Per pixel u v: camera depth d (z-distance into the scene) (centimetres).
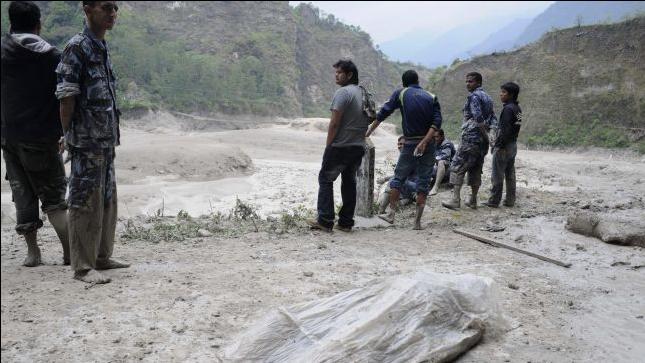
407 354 327
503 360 349
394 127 4472
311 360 316
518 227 735
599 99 1783
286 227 743
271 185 1398
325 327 351
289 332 351
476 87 832
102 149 482
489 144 859
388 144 2791
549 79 2061
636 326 413
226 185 1405
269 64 8488
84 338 379
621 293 488
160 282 497
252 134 3091
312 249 629
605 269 561
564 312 438
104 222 519
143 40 7631
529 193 996
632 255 603
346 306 368
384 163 1661
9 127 483
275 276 518
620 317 431
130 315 420
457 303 373
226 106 6800
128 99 5850
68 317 413
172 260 577
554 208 863
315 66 9412
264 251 618
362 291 384
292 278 512
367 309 358
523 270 556
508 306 446
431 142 718
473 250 632
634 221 664
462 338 351
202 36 8869
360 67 9919
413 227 746
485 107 821
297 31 9725
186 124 6031
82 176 478
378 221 774
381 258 592
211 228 742
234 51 8506
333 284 495
